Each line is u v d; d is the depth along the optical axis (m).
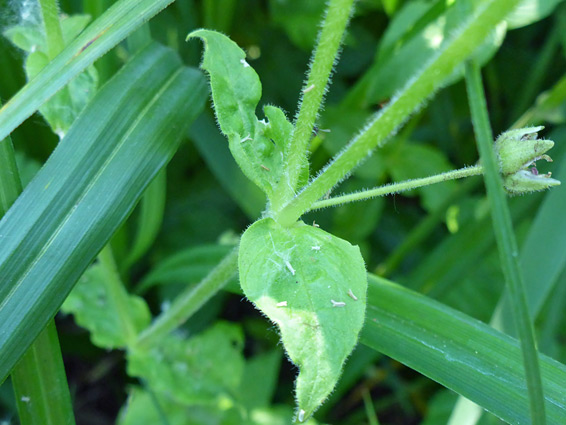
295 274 0.19
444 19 0.31
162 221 0.37
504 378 0.21
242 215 0.38
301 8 0.37
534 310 0.26
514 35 0.40
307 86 0.19
